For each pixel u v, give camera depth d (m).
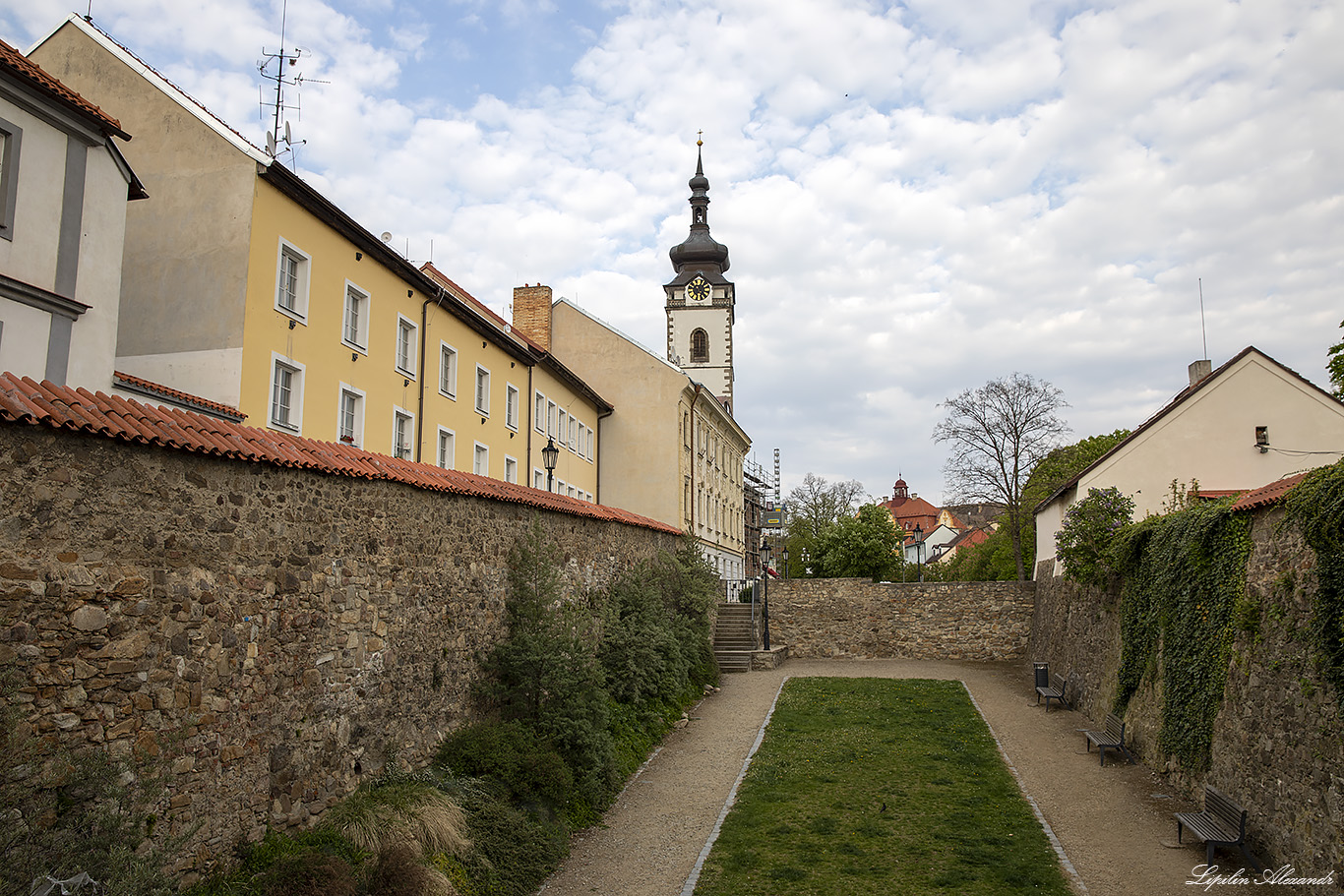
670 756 17.28
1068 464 41.78
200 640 8.36
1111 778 15.20
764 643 33.31
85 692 7.16
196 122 15.90
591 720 14.58
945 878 10.65
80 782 6.83
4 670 6.57
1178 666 14.26
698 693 24.09
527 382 29.05
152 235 15.77
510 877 10.38
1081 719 20.81
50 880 6.17
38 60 16.77
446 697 13.03
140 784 7.53
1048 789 14.64
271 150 17.27
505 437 27.11
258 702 9.07
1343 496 9.34
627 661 19.17
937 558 97.81
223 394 15.03
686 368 62.66
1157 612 15.66
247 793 8.80
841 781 15.20
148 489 7.95
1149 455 22.97
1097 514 20.22
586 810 13.37
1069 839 12.08
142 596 7.77
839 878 10.77
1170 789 14.31
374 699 11.19
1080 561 20.14
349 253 18.55
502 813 11.38
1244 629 11.76
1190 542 13.98
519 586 15.52
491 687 14.12
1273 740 10.79
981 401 43.69
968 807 13.60
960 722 20.36
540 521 16.73
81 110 10.87
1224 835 10.95
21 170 10.31
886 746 17.89
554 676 14.36
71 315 10.94
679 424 37.44
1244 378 22.80
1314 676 9.94
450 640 13.30
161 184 15.88
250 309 15.36
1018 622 33.91
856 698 23.77
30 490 6.92
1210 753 12.90
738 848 11.95
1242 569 12.23
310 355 17.05
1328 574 9.61
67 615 7.09
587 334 37.91
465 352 24.39
